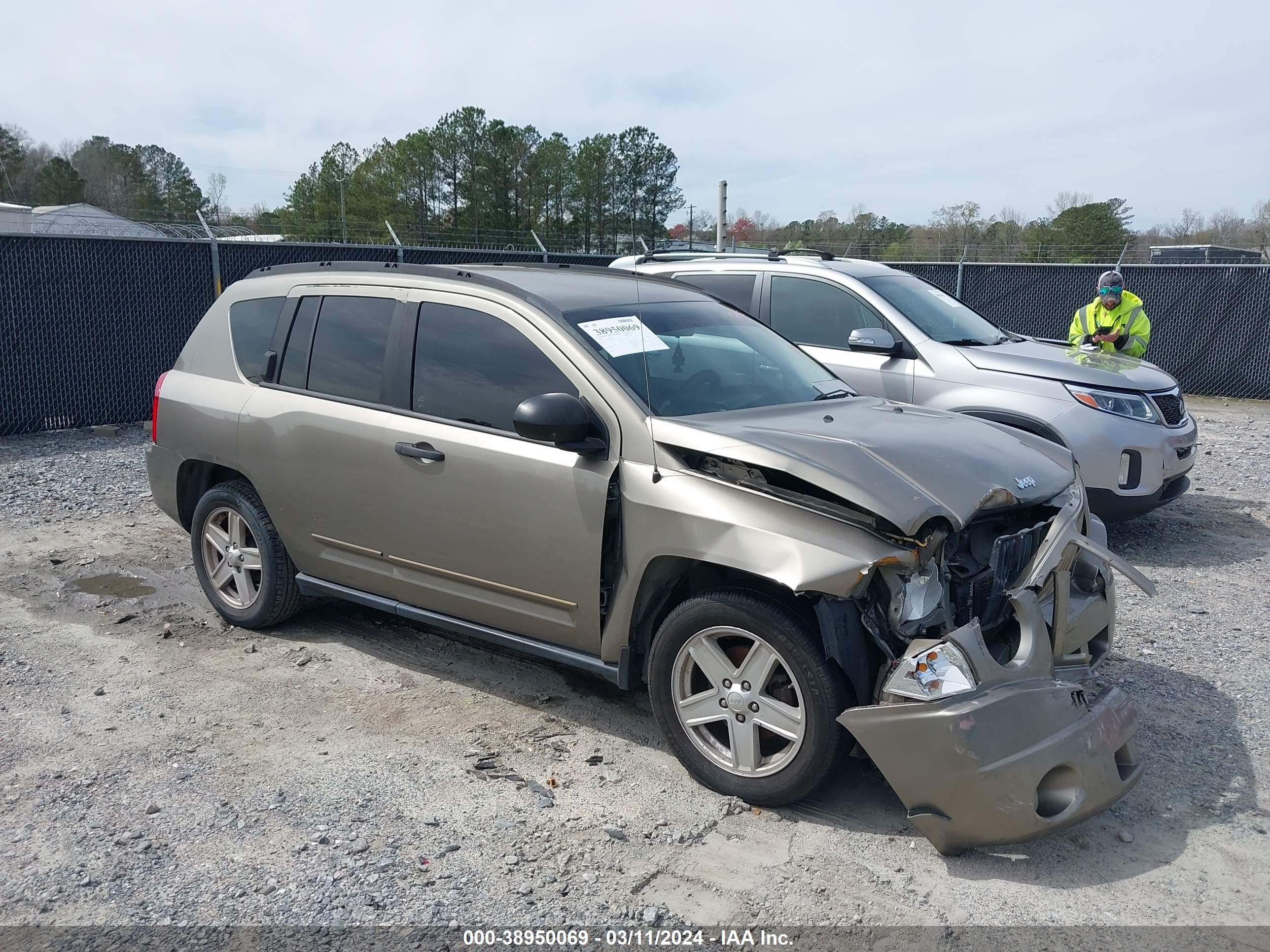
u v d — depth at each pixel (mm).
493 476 4203
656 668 3861
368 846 3414
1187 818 3658
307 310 5105
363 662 5043
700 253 9125
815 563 3385
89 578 6250
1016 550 3711
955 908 3121
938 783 3209
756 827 3576
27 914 3041
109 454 10039
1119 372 7211
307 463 4871
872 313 7602
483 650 5230
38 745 4121
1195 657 5207
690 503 3709
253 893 3150
